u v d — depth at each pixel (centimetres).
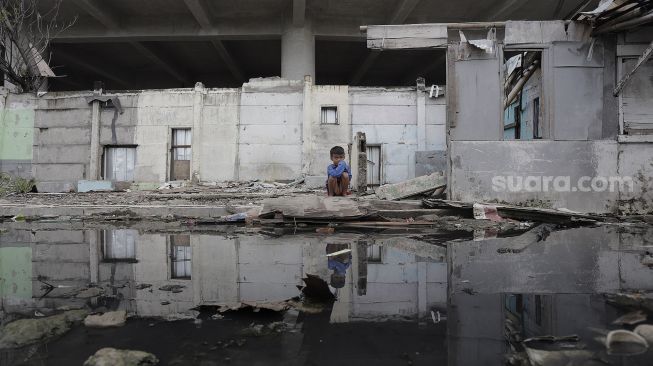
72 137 1564
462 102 695
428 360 153
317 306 220
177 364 151
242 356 158
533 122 999
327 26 1820
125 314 205
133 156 1582
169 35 1825
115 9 1753
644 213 666
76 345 168
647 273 285
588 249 379
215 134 1554
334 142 1530
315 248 405
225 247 414
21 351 162
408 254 367
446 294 239
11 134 1573
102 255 375
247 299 232
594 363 146
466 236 481
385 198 754
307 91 1526
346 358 156
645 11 571
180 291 251
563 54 677
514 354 157
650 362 147
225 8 1753
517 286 253
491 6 1688
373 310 212
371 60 2134
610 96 675
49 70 1730
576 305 214
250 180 1542
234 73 2497
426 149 1520
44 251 399
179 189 1358
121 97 1566
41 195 1247
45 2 1684
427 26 702
